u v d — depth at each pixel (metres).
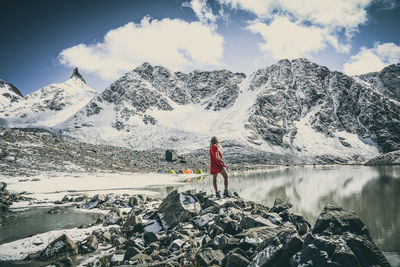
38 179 22.84
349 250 3.38
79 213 11.23
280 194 15.37
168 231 7.06
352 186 18.55
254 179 28.03
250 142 115.00
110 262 5.32
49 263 5.43
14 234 7.80
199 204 8.71
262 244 4.58
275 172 43.03
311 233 3.90
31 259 5.70
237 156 98.31
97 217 10.34
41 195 16.62
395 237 6.37
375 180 22.88
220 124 139.25
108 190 19.73
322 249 3.54
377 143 123.69
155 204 13.22
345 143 121.06
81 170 30.25
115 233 7.61
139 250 5.79
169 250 5.70
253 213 7.83
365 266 3.37
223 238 5.46
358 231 3.89
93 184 22.75
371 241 3.71
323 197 13.64
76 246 6.22
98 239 7.01
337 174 33.41
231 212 7.54
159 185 23.31
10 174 23.30
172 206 8.24
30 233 7.90
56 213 11.27
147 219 8.73
